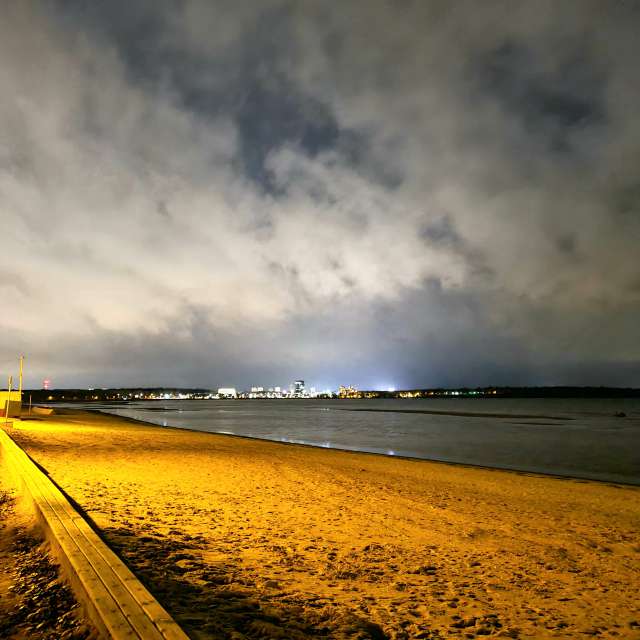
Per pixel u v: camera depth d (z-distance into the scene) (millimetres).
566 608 6133
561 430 58375
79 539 5719
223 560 6812
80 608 4340
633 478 23500
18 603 4609
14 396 47219
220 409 149125
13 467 12898
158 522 8859
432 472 21156
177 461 20016
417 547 8688
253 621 4531
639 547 9617
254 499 12312
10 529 7371
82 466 16391
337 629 4680
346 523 10227
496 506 13562
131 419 70188
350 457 26406
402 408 157875
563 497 15945
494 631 5211
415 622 5242
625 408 150375
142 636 3328
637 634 5438
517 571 7621
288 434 50719
